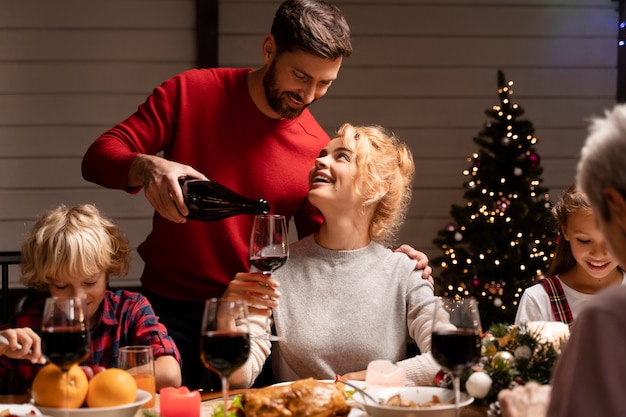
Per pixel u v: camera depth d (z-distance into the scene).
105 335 2.21
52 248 2.07
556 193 5.74
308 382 1.63
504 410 1.48
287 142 2.52
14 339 1.86
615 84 5.73
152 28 5.32
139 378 1.74
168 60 5.35
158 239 2.50
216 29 5.32
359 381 1.96
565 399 1.18
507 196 4.92
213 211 2.17
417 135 5.61
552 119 5.71
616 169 1.22
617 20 5.69
